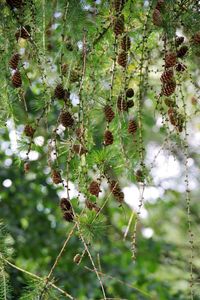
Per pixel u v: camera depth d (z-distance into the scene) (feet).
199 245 8.30
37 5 4.81
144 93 4.94
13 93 4.95
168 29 4.58
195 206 8.90
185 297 8.84
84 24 4.67
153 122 7.57
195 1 4.71
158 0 4.58
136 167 4.87
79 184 4.67
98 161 4.69
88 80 4.93
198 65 5.44
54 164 5.23
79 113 4.59
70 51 4.80
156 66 5.41
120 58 4.68
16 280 7.65
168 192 8.54
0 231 4.93
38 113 7.09
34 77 6.01
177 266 8.98
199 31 4.66
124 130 4.93
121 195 4.72
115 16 4.61
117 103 4.75
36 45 4.74
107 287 8.96
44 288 4.62
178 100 5.11
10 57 4.80
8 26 4.80
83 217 4.53
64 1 4.70
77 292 8.82
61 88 4.66
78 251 9.00
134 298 8.95
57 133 4.79
